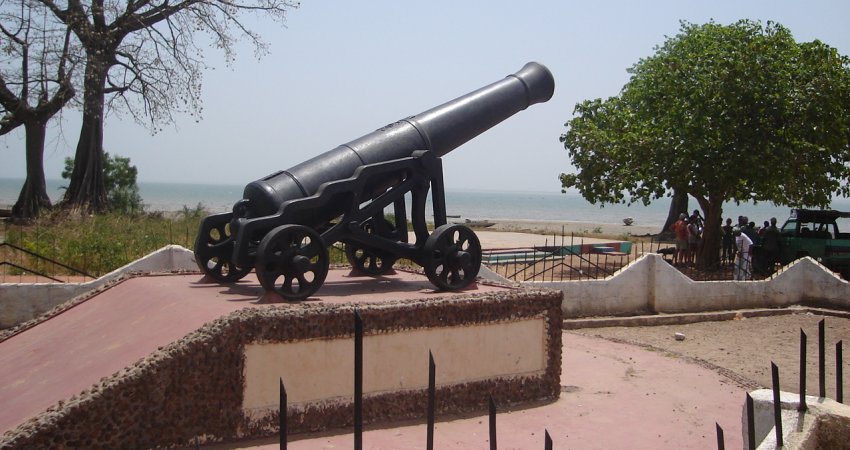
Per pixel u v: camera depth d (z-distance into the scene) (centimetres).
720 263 1762
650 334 1080
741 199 1781
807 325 1178
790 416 383
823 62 1641
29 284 933
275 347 555
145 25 2466
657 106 1758
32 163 2577
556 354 702
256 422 547
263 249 620
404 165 746
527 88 892
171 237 1482
